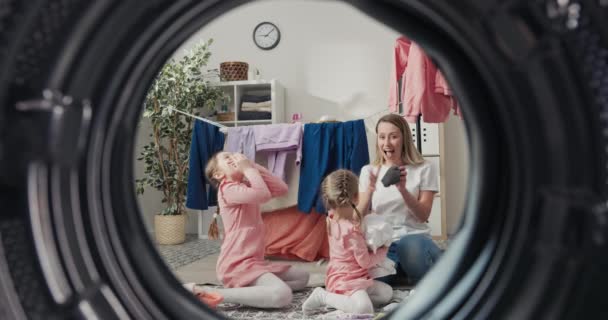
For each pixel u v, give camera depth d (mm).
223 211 1366
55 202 310
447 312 434
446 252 542
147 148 2758
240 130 2090
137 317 400
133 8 301
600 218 294
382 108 2879
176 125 2684
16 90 275
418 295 521
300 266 1869
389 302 1227
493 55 305
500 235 406
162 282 480
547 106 294
